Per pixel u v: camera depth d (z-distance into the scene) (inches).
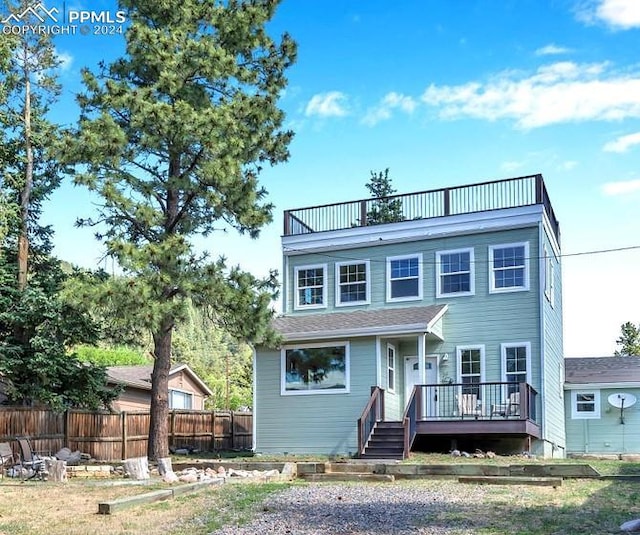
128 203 759.7
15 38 954.7
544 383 871.1
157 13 823.1
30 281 928.3
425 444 861.2
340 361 890.7
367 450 787.4
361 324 883.4
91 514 456.8
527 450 817.5
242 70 820.6
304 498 513.0
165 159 821.9
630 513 425.4
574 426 1069.1
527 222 901.8
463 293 928.3
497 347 899.4
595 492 513.3
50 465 642.8
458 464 649.0
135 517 446.0
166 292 779.4
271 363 931.3
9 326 896.9
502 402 871.1
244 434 1154.7
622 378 1071.0
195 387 1551.4
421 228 959.6
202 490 554.6
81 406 904.9
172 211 826.8
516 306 898.1
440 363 922.7
